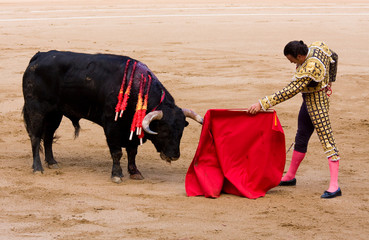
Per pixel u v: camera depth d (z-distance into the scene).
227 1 62.16
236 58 24.64
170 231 7.46
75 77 10.11
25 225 7.68
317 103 9.05
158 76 20.62
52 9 50.81
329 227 7.71
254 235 7.35
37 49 26.44
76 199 8.92
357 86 19.31
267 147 9.21
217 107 16.31
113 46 27.56
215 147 9.47
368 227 7.74
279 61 24.06
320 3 60.06
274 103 9.05
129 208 8.48
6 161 11.37
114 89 9.78
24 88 10.62
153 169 11.05
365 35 32.34
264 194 9.26
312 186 9.84
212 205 8.70
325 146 9.12
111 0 64.38
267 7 53.12
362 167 11.09
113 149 10.03
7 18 41.56
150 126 9.55
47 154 10.92
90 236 7.25
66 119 15.32
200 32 32.88
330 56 9.08
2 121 14.98
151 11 47.62
